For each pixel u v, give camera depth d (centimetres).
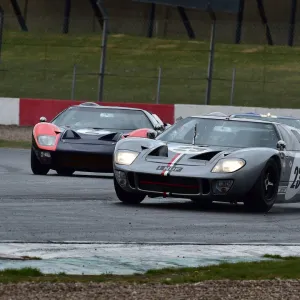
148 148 4041
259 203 3981
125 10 14438
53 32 14275
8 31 14262
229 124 4262
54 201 4062
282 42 14538
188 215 3734
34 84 12500
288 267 2339
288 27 14462
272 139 4203
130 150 4041
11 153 7344
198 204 4241
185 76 13062
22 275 2150
